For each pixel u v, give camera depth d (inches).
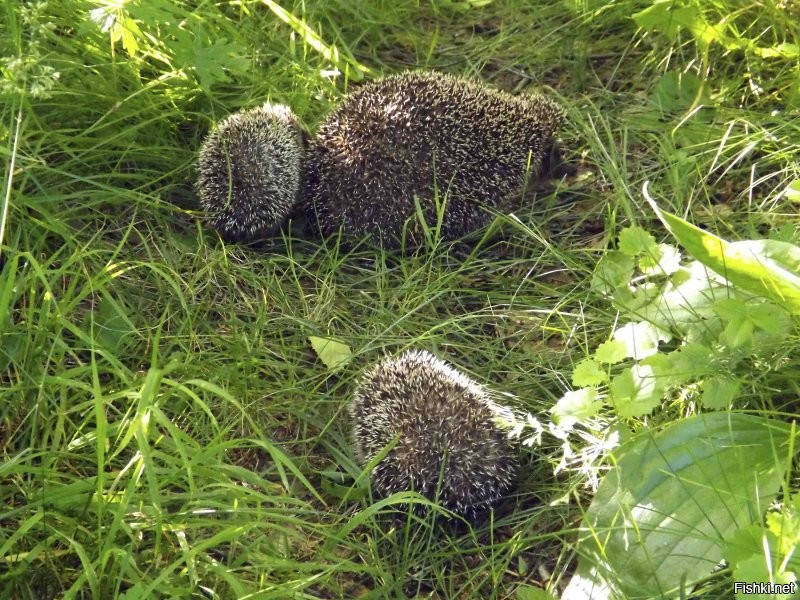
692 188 51.8
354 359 47.6
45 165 49.0
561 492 43.0
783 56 55.2
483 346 47.7
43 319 44.2
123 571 38.5
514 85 59.7
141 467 39.7
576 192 53.6
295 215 53.4
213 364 46.5
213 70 52.7
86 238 49.8
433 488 42.6
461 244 52.4
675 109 56.1
